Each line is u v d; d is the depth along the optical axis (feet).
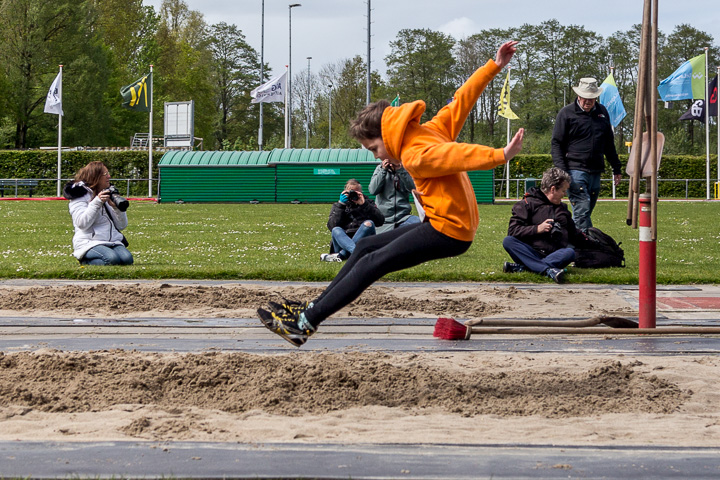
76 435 13.20
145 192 156.15
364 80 292.61
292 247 48.93
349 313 26.18
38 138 221.87
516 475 11.28
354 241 40.24
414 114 14.10
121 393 15.85
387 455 12.11
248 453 12.11
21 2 199.93
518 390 16.53
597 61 243.40
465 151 13.23
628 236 57.06
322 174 119.85
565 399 16.03
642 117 21.98
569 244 37.68
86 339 22.29
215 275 35.09
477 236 56.65
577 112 39.73
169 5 289.74
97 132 219.61
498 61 14.57
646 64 21.72
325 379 16.75
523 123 246.88
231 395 15.97
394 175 41.93
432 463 11.75
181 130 166.71
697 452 12.45
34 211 88.38
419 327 24.07
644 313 22.38
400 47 250.16
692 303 28.45
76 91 209.15
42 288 30.58
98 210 38.40
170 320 25.08
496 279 34.40
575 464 11.78
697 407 15.58
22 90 203.62
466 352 20.57
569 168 40.24
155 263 39.47
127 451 12.14
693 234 58.03
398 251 14.56
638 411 15.33
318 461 11.76
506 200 135.33
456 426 14.16
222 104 291.99
